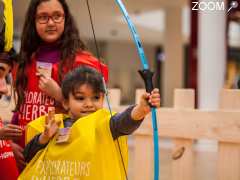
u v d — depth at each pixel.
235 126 3.00
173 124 3.24
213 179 5.57
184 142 3.27
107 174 2.21
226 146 3.06
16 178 2.59
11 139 2.46
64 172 2.23
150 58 25.17
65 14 2.77
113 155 2.23
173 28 14.96
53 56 2.75
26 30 2.78
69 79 2.35
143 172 3.47
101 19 16.33
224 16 8.45
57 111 2.68
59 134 2.30
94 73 2.35
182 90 3.24
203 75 8.57
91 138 2.21
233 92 3.04
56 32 2.71
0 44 2.51
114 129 2.22
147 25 18.52
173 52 15.02
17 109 2.80
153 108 2.08
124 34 20.55
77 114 2.34
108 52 24.11
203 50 8.57
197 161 7.04
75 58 2.67
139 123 2.16
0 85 2.51
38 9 2.71
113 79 24.39
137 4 14.16
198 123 3.14
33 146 2.38
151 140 3.42
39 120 2.48
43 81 2.60
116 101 3.57
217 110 3.07
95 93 2.32
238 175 3.02
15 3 10.70
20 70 2.78
